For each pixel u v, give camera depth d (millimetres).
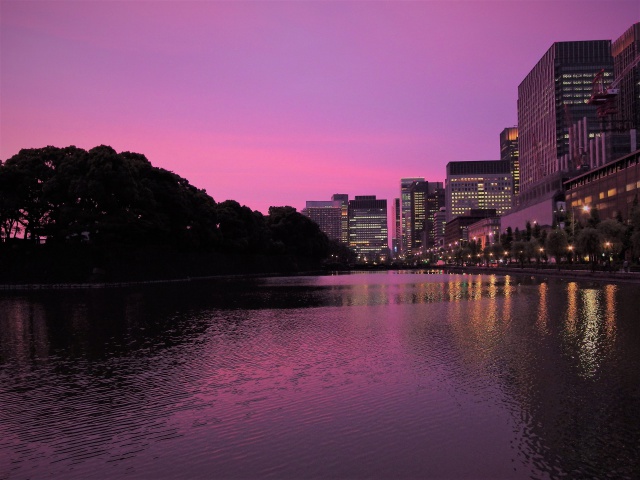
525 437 11680
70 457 11102
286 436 12000
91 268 84938
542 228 182500
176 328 30375
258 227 159375
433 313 36906
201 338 26469
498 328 28016
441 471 10094
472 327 28734
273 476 10023
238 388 16219
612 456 10641
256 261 160625
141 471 10375
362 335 26672
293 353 21891
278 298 54906
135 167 94062
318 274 179125
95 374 18609
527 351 21172
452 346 22750
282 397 15094
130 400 15164
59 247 86312
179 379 17594
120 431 12562
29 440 12102
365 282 99188
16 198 83438
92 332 29188
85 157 83562
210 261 128250
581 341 23266
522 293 55312
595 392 14969
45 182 84375
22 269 83938
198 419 13305
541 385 15820
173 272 107125
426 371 17969
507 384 16016
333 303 47688
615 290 56469
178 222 104625
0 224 87250
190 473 10242
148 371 18938
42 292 71000
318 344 24078
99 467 10594
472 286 74312
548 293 54156
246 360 20594
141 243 98125
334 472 10133
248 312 39594
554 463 10367
